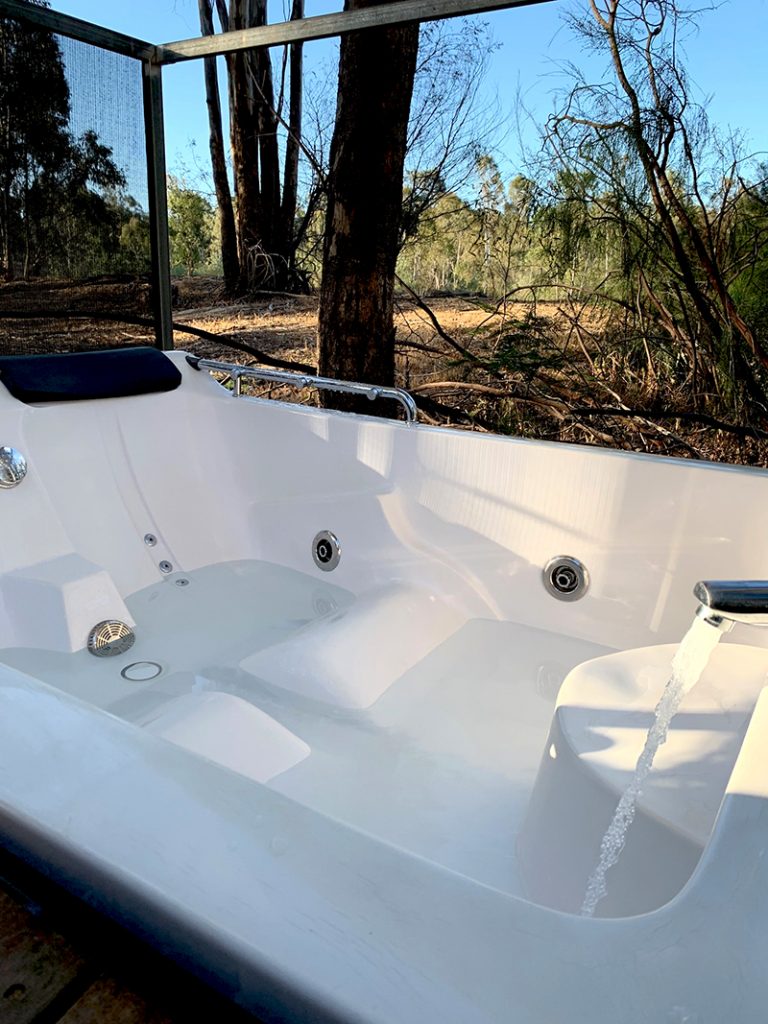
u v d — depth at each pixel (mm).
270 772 1229
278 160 3299
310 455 2014
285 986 363
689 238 2545
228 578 2057
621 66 2494
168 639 1720
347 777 1238
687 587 1495
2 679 617
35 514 1747
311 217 3307
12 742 534
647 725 953
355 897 415
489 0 1764
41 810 470
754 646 1233
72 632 1606
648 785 809
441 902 415
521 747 1322
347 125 2955
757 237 2439
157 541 2041
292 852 444
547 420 3004
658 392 2756
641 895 753
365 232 3053
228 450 2193
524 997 358
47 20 2186
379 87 2867
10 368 1868
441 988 361
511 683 1515
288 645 1543
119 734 550
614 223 2650
